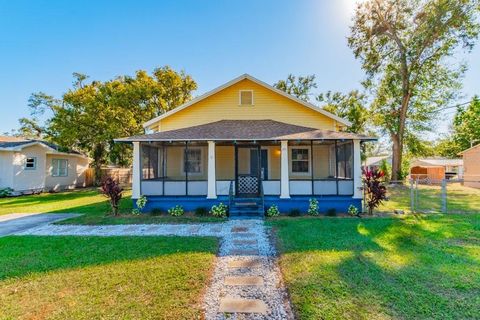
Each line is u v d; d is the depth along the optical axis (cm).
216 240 662
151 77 2314
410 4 2134
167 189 1080
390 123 2439
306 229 754
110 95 2205
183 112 1377
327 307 342
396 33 2253
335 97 2900
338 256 528
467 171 2209
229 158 1345
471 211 1029
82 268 484
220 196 1065
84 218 964
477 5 1919
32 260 527
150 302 364
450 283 408
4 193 1738
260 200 1020
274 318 327
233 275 461
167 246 610
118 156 2638
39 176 2008
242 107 1375
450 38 2086
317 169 1338
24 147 1892
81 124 2180
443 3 1942
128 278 440
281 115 1366
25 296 387
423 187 2109
